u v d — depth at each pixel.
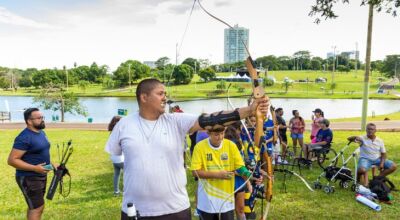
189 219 2.65
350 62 195.38
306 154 9.38
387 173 7.45
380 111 50.72
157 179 2.45
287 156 10.35
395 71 144.88
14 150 4.32
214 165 3.99
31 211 4.46
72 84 134.38
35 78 126.88
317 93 91.56
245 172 4.04
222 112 2.45
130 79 123.38
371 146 7.34
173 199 2.52
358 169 7.25
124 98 85.31
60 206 6.42
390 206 6.28
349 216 5.80
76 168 9.92
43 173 4.47
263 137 2.67
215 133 3.87
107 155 12.05
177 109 7.38
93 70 148.75
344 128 19.91
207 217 4.03
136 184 2.46
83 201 6.73
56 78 127.62
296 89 103.25
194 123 2.49
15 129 22.84
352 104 64.00
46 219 5.73
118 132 2.56
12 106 65.19
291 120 11.20
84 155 12.06
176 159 2.53
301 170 9.04
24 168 4.32
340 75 154.75
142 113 2.53
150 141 2.46
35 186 4.44
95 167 10.06
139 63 136.50
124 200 2.57
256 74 2.43
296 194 6.96
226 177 3.84
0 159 11.59
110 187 7.75
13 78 132.62
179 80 110.69
